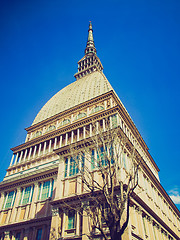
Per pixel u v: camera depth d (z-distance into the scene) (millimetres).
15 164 54406
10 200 42500
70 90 72250
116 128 30719
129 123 44938
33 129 63031
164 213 45656
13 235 36781
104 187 17328
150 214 34531
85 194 27672
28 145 56281
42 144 54250
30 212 37156
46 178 39969
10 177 50719
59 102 68938
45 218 34406
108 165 18156
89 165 30266
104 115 42406
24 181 42594
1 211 41344
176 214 60375
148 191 38438
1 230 38500
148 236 30422
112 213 15555
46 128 59688
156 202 41844
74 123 47938
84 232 25188
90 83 68062
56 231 27547
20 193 42062
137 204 29000
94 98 53031
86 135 43625
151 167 57125
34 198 38688
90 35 111312
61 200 29438
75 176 31000
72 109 56438
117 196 24844
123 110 43312
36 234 34438
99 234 24109
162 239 38062
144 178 39312
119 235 14734
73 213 28500
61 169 33312
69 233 27078
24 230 36125
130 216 26188
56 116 59188
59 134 50875
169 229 44094
